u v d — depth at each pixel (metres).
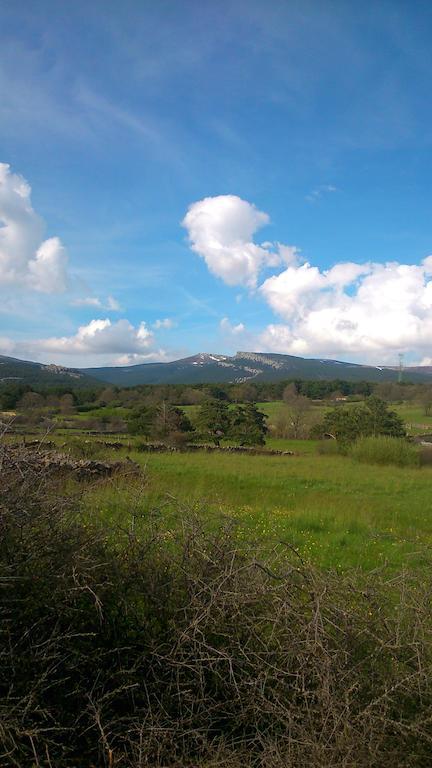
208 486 15.28
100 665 2.82
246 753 2.49
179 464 21.06
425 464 29.56
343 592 3.03
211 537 3.53
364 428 38.03
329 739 2.31
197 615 2.90
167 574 3.23
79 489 3.94
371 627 2.81
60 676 2.66
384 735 2.36
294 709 2.50
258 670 2.73
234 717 2.61
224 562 3.26
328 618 2.81
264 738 2.54
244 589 2.99
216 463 22.92
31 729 2.32
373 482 19.28
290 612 2.77
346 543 8.87
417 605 2.97
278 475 19.47
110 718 2.63
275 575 3.02
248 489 15.72
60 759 2.32
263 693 2.58
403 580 3.14
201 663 2.79
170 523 4.45
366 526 10.31
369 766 2.27
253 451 34.44
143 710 2.66
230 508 11.33
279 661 2.76
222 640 2.88
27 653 2.54
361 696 2.58
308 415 49.78
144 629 2.97
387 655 2.75
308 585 3.02
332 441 37.25
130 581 3.09
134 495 4.84
